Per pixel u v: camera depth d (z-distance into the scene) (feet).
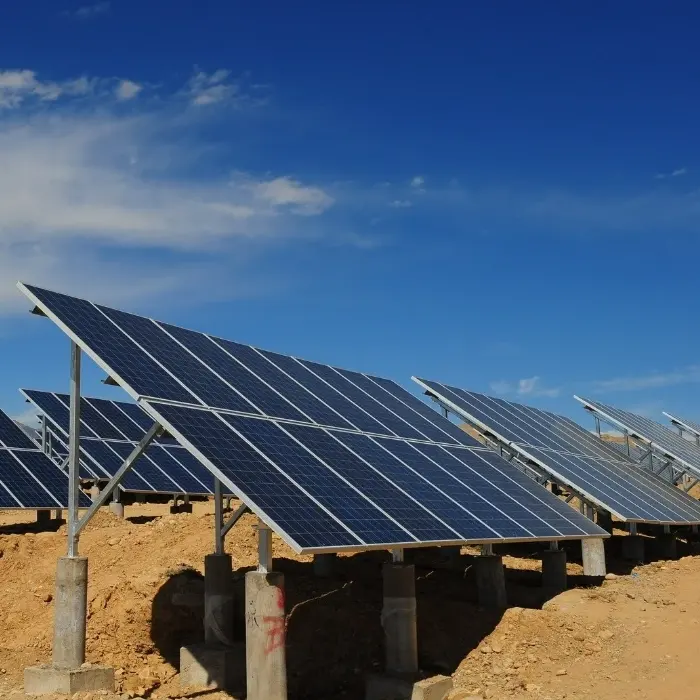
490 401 112.68
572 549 105.29
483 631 63.57
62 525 102.73
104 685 52.75
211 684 58.13
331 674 58.54
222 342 70.33
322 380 77.66
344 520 48.14
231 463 47.42
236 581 71.51
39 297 53.98
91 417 128.06
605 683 54.24
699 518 109.19
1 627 70.69
